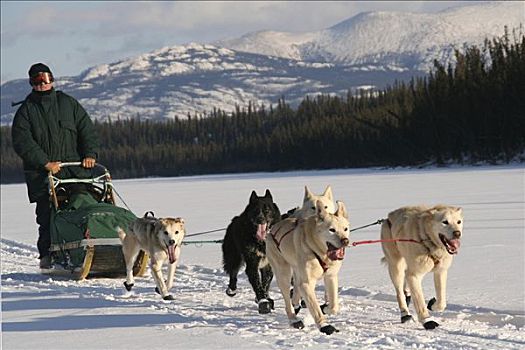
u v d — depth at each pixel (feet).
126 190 161.79
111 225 40.78
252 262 32.58
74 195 43.83
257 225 32.55
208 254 48.88
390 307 30.58
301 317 29.63
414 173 162.71
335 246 26.68
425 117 205.98
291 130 329.72
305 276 27.35
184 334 26.63
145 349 24.63
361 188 110.93
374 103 338.95
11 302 34.73
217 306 32.78
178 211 84.79
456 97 198.59
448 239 26.63
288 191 115.96
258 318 29.84
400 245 27.94
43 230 44.14
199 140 474.90
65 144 44.86
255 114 467.11
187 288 37.81
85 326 28.71
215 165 384.27
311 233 27.20
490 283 33.04
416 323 27.61
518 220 56.24
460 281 33.83
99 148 45.50
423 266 27.30
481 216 60.39
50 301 34.65
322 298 33.14
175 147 419.33
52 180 43.11
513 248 42.29
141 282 40.55
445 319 27.78
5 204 127.03
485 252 41.34
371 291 33.22
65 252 42.11
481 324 26.81
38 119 44.34
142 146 445.78
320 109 390.83
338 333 26.14
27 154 43.37
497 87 188.65
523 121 183.11
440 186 104.73
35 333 27.73
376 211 69.62
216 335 26.30
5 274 44.55
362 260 41.60
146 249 36.45
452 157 198.70
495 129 188.75
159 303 33.50
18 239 64.64
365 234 52.16
